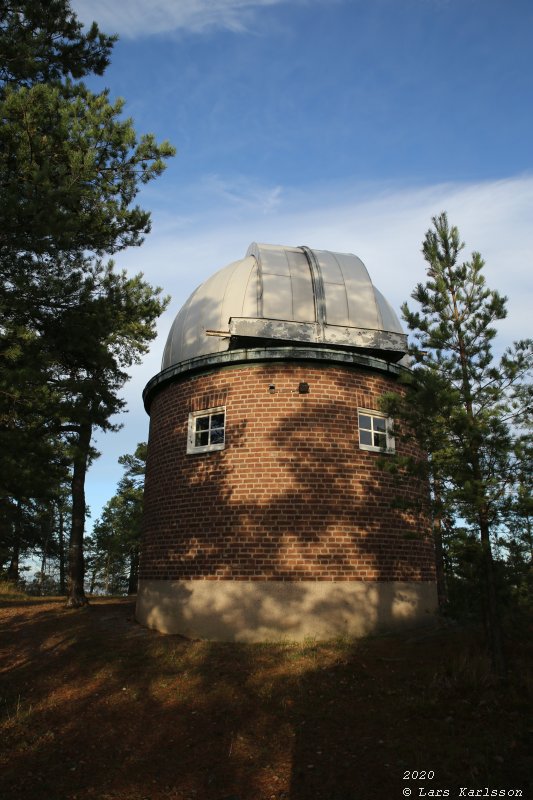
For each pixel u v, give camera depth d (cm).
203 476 1259
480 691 797
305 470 1200
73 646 1166
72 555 1802
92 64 1210
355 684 865
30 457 883
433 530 966
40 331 984
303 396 1245
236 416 1258
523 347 882
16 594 2423
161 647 1102
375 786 598
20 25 1061
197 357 1319
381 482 1248
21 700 885
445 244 955
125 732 757
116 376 1972
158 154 1123
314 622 1116
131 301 1142
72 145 1006
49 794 601
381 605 1168
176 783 622
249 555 1160
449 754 648
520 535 854
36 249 876
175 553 1259
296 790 599
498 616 866
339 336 1320
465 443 873
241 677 921
